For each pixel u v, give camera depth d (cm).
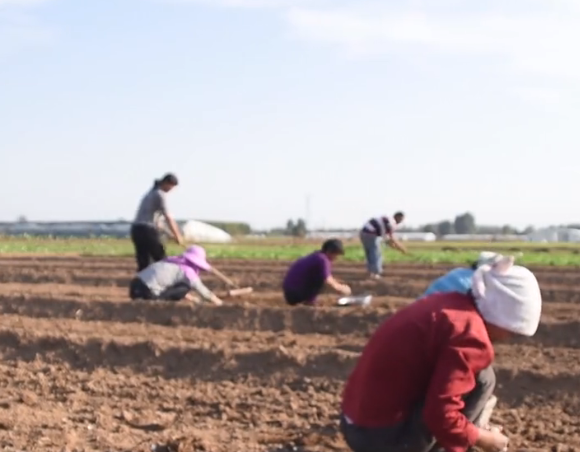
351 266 2923
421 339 581
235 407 1018
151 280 1608
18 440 854
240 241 6944
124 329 1416
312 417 972
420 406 593
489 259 688
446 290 680
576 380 1050
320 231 10856
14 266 2788
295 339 1343
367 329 1434
